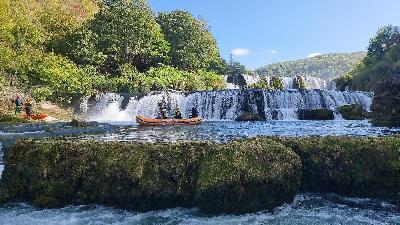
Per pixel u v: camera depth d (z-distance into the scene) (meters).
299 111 33.62
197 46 65.00
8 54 34.84
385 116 22.70
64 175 8.58
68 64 40.69
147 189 8.11
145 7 63.00
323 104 36.44
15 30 41.00
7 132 18.61
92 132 18.64
